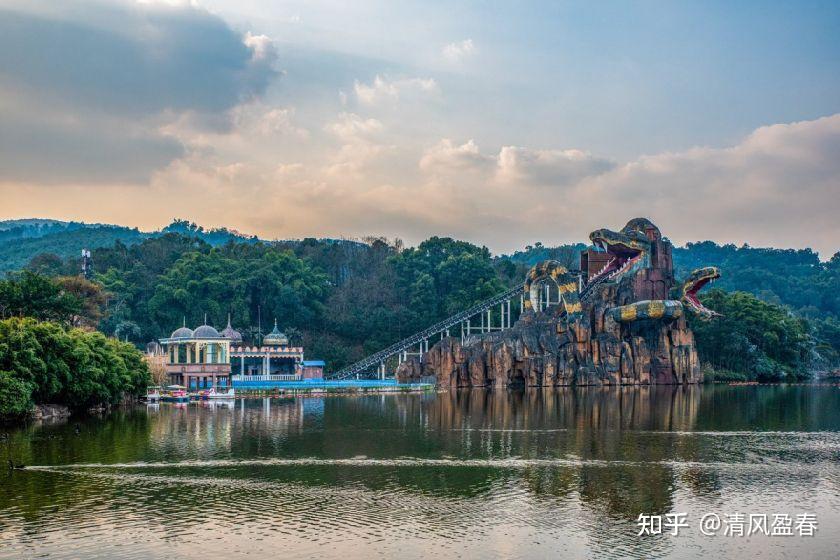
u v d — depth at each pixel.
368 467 101.62
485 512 81.00
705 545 71.94
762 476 97.50
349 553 69.00
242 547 70.31
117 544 70.88
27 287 172.75
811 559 68.94
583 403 191.00
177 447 115.19
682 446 119.06
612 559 68.31
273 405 184.38
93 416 152.38
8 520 77.31
